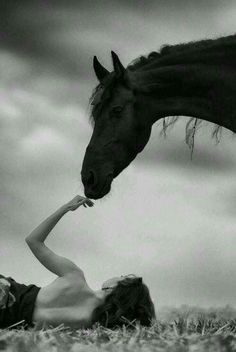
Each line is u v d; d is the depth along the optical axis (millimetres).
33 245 5293
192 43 6418
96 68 6438
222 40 6316
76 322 5070
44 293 5207
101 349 3707
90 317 5086
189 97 6301
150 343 3932
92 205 5508
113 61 6199
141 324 5242
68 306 5145
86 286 5238
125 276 5305
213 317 7570
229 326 5289
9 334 4344
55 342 3967
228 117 6152
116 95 6219
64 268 5258
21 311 5113
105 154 6164
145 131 6332
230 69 6184
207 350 3572
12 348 3656
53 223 5367
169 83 6281
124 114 6195
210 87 6191
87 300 5168
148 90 6266
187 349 3623
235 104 6105
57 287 5191
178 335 4320
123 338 4199
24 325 5105
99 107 6266
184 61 6305
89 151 6211
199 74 6195
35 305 5156
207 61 6250
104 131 6207
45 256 5254
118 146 6195
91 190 6137
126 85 6230
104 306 5133
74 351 3631
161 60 6398
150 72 6324
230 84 6125
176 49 6426
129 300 5176
